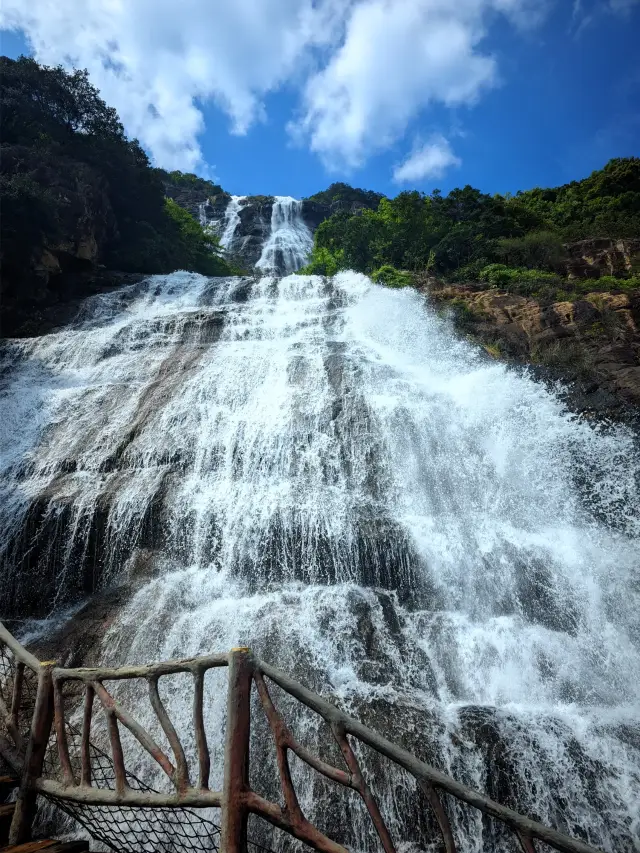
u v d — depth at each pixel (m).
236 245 46.38
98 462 9.37
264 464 9.09
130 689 5.72
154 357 12.98
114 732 2.71
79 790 2.71
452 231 23.08
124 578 7.64
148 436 9.80
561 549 7.64
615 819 4.36
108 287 19.52
